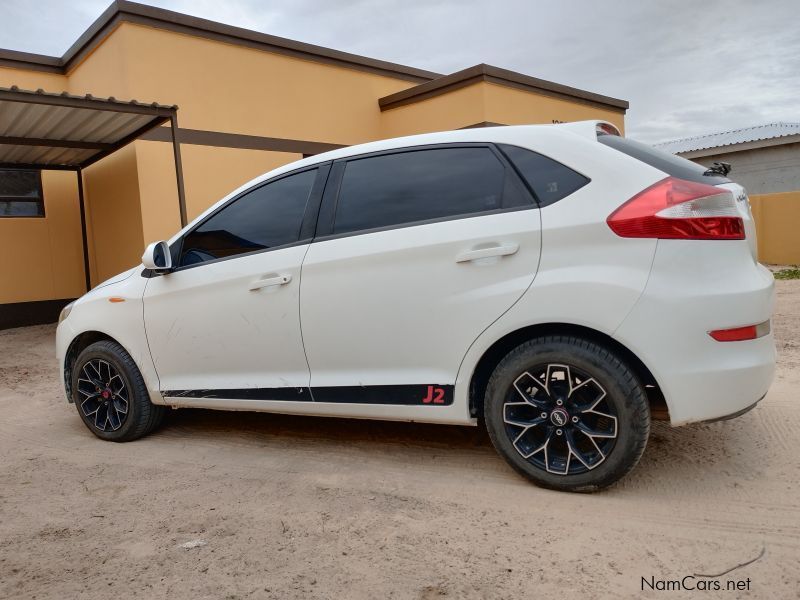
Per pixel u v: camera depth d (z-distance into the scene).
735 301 2.66
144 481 3.43
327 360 3.44
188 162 10.02
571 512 2.78
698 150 24.02
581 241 2.81
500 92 11.85
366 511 2.90
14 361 7.45
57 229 10.78
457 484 3.16
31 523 2.94
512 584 2.25
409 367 3.23
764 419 3.88
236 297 3.68
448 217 3.16
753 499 2.82
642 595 2.15
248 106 10.81
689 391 2.67
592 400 2.86
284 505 3.01
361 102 12.80
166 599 2.25
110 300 4.19
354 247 3.33
